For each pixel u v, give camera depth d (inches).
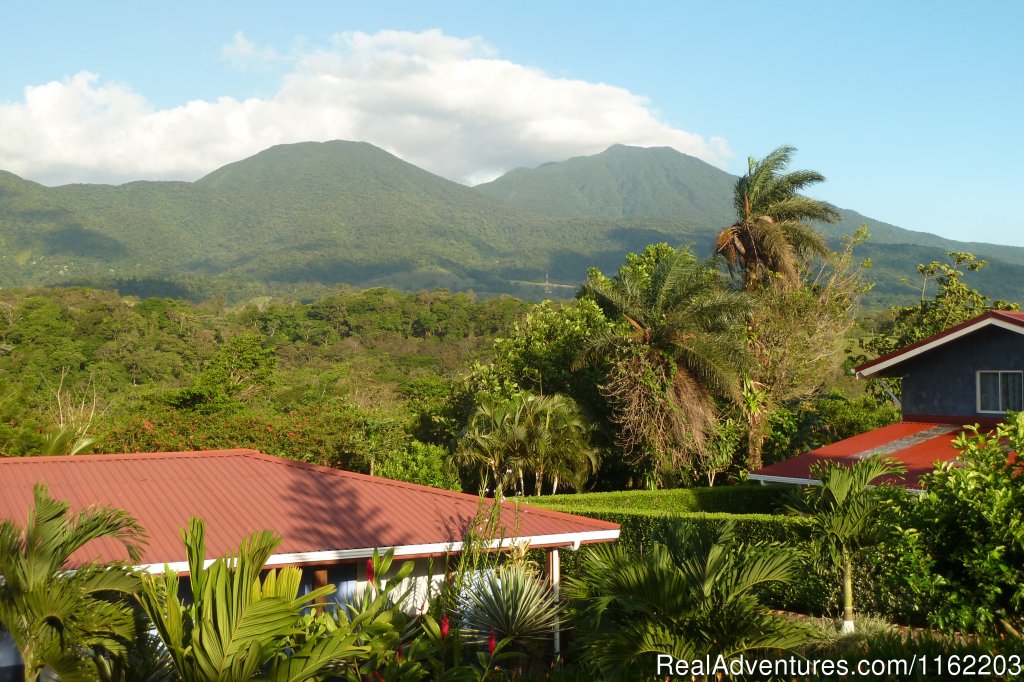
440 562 599.2
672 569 414.9
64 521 376.5
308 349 5216.5
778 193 1441.9
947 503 441.7
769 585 465.7
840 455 888.3
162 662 382.0
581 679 458.0
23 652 357.1
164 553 485.7
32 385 2984.7
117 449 1261.1
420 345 5639.8
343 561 525.3
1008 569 418.3
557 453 1090.1
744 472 1177.4
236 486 618.2
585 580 487.5
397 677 434.0
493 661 477.1
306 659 339.9
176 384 3516.2
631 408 1108.5
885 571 519.5
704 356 1091.9
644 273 1395.2
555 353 1270.9
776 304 1294.3
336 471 677.9
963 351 931.3
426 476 1111.0
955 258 1860.2
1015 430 447.2
